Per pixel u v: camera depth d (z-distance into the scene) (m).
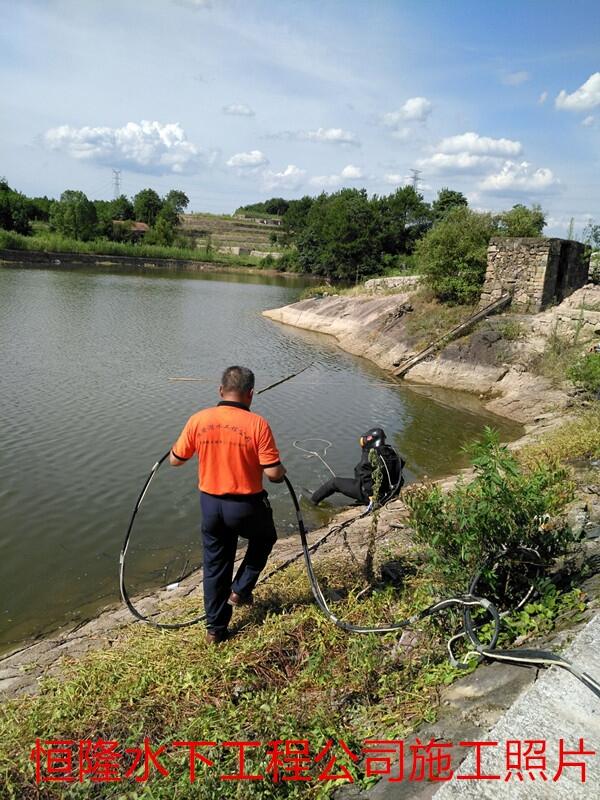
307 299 33.19
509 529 3.97
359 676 3.64
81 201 79.88
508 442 11.79
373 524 5.14
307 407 14.50
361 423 13.28
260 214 158.00
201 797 2.81
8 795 2.98
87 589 6.25
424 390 17.22
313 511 8.39
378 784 2.84
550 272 18.88
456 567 4.09
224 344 22.77
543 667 3.23
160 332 24.25
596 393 13.62
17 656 4.84
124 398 13.73
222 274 69.00
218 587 4.16
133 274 58.19
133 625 5.01
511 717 2.68
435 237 22.25
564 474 4.43
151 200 114.56
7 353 17.78
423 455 11.23
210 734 3.24
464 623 3.75
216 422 4.02
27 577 6.44
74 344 20.05
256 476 4.09
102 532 7.47
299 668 3.89
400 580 5.01
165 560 6.88
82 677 3.90
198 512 8.11
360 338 23.77
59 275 49.34
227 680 3.76
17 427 11.22
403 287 28.55
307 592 4.91
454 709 3.18
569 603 3.81
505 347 17.30
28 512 7.90
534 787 2.33
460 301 21.58
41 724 3.45
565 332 16.55
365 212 64.69
